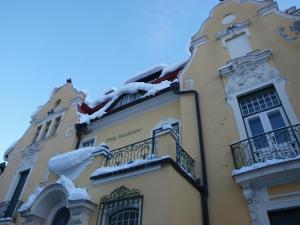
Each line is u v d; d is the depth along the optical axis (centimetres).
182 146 862
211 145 816
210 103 927
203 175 754
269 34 968
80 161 851
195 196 686
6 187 1379
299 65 817
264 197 641
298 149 667
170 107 1080
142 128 1101
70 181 781
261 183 653
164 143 695
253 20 1061
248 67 921
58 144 1345
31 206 798
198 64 1091
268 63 891
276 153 693
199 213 670
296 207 599
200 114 917
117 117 1230
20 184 1359
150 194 600
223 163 755
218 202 691
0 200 1319
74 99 1541
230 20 1146
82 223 652
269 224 599
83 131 1312
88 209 675
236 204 664
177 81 1081
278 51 898
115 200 649
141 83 1307
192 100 973
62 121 1476
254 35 1012
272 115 789
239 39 1046
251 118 820
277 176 629
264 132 769
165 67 1413
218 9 1227
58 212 821
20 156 1505
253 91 863
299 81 784
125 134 1138
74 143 1280
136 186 637
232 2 1204
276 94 820
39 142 1468
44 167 1289
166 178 599
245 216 636
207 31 1184
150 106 1148
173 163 625
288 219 602
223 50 1056
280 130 708
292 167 607
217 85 960
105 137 1205
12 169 1465
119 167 698
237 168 716
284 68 842
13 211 1180
